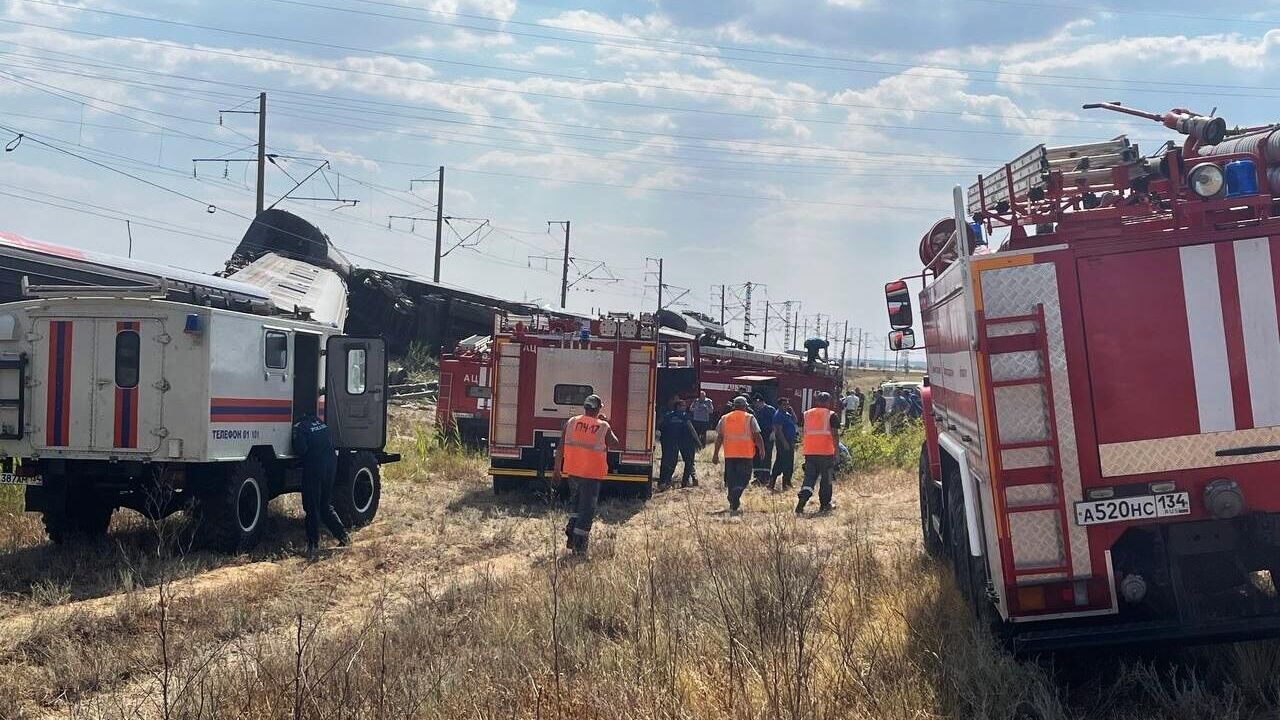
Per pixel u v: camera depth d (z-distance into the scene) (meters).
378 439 14.04
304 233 35.06
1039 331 5.95
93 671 6.83
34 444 11.22
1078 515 5.88
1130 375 5.92
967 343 6.17
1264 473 5.87
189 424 11.09
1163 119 8.02
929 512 10.15
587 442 11.55
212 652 6.92
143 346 11.14
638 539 12.59
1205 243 5.95
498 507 15.84
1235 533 5.97
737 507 15.91
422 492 17.52
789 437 18.94
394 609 8.78
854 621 7.13
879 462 21.70
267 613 8.77
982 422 6.00
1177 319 5.93
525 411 17.12
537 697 5.48
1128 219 6.27
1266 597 6.28
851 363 159.50
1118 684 5.98
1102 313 5.95
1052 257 5.98
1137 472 5.89
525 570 10.55
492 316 37.00
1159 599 6.04
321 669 6.14
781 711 5.32
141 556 10.45
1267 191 6.25
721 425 16.17
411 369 35.28
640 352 17.09
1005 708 5.61
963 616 7.00
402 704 5.59
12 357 11.25
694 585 8.35
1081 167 6.24
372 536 13.23
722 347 34.50
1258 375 5.89
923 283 9.78
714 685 5.83
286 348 12.86
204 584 9.75
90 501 11.84
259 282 26.55
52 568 10.32
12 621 8.21
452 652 6.87
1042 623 6.04
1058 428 5.92
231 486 11.50
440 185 54.78
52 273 16.81
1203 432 5.88
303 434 11.77
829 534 12.59
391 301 35.88
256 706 5.66
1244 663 5.96
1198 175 5.86
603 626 7.55
